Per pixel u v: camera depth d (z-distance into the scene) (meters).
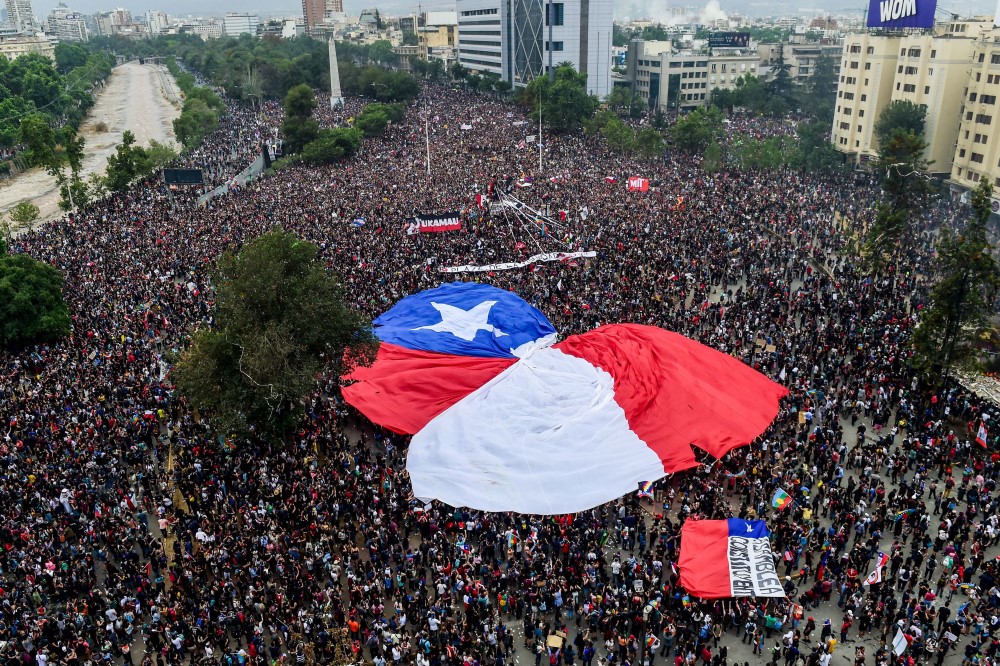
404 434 52.53
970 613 37.34
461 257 81.69
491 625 36.59
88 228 97.25
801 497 45.06
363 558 42.25
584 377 55.25
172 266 81.19
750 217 97.00
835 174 125.38
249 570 39.81
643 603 37.75
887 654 36.00
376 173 124.81
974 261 53.50
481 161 134.12
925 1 119.25
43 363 62.88
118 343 64.31
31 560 39.88
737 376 54.69
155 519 46.09
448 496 44.62
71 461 47.47
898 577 40.09
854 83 135.38
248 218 96.94
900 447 51.16
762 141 134.38
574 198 104.94
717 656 35.03
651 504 46.47
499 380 55.44
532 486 45.34
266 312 48.97
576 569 39.91
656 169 127.31
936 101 116.50
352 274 76.19
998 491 46.72
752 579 36.84
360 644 36.97
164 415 55.12
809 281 76.94
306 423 53.59
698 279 75.44
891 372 58.03
